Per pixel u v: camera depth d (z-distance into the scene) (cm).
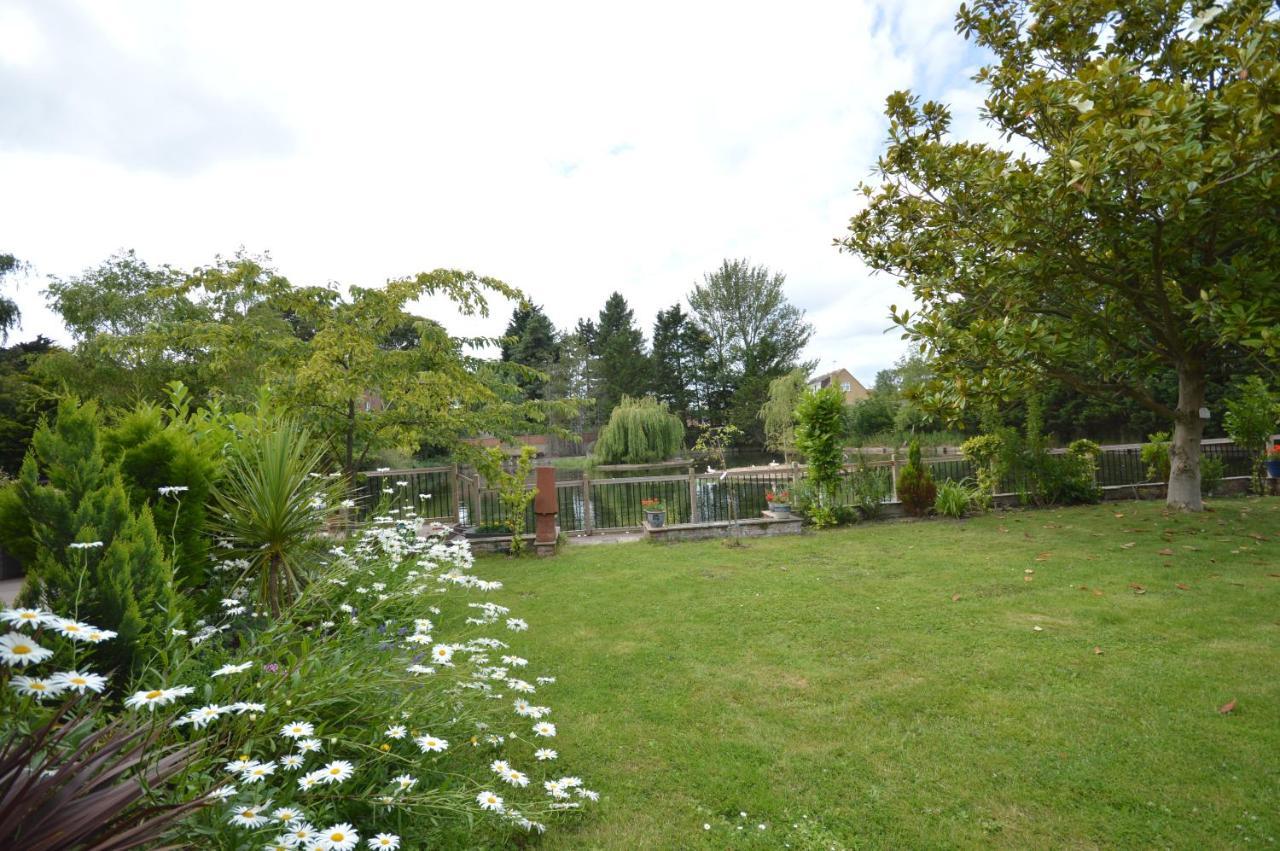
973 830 237
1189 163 569
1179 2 722
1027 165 778
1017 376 840
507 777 223
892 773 278
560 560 799
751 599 577
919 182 927
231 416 516
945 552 751
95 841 132
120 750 167
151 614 257
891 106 921
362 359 753
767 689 376
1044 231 748
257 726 217
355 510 634
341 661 271
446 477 1072
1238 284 687
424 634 325
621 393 4784
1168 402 2494
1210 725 310
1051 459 1077
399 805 212
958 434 3244
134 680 233
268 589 394
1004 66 888
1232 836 227
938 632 467
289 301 777
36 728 153
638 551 851
